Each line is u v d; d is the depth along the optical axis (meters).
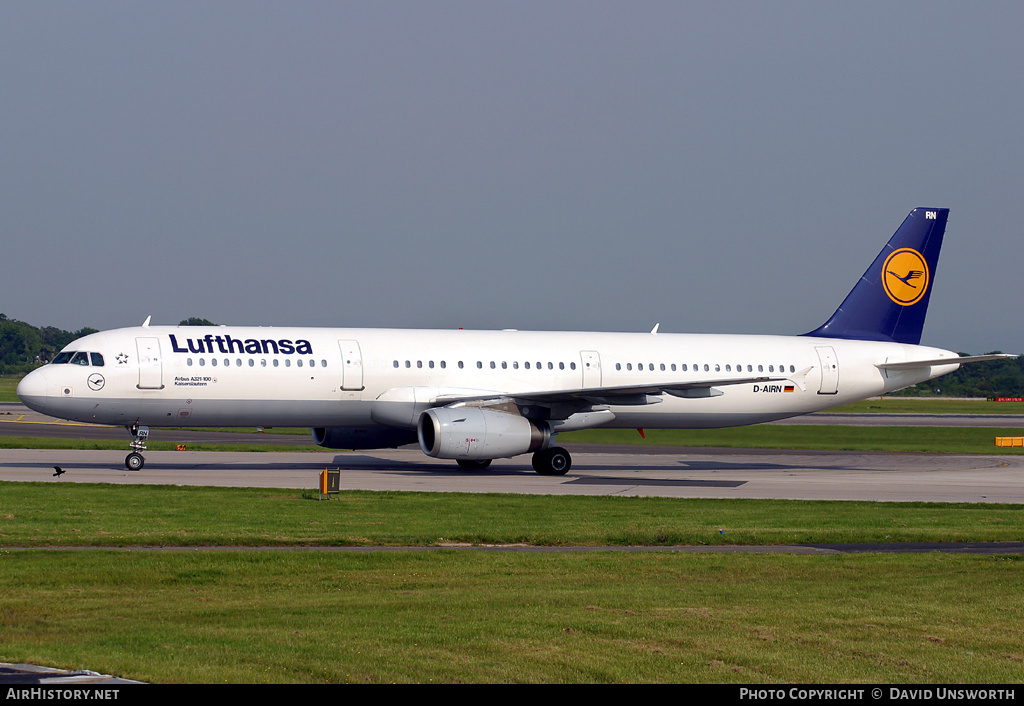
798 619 58.50
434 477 147.62
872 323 186.88
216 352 149.38
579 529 92.31
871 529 95.94
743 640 53.88
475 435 147.75
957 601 63.97
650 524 96.62
